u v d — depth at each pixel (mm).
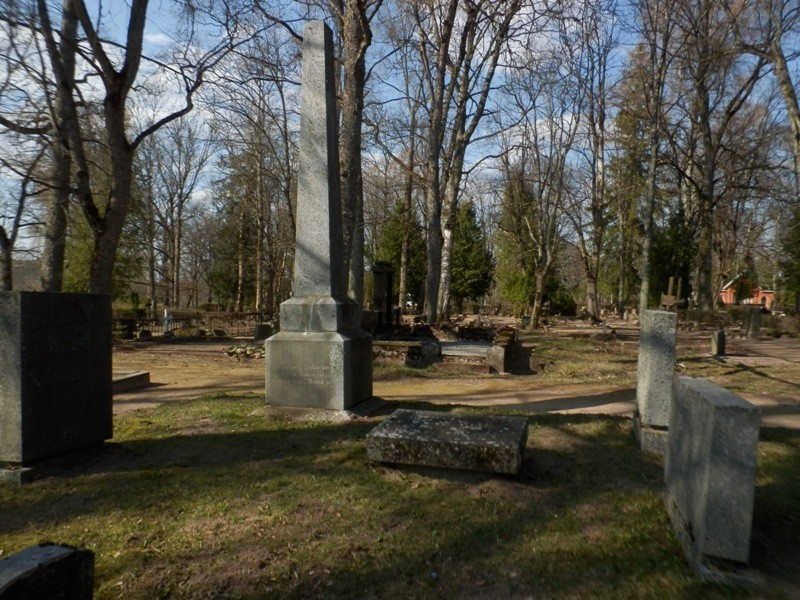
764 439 6910
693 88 34250
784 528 4363
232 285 54125
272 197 43375
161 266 57219
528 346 22719
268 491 5105
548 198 37406
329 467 5648
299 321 7973
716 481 3576
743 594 3404
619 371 15938
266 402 8078
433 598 3598
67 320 5758
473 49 25922
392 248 47656
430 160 24906
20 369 5289
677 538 4164
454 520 4566
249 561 3979
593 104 38000
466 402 10727
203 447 6359
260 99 26375
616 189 41750
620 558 3967
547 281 52594
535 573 3836
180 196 48812
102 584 3721
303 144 8297
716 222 50375
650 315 6293
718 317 33844
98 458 5938
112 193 14484
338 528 4441
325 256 8148
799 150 23812
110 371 6332
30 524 4523
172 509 4785
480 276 55938
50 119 14594
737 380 13469
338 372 7680
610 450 6168
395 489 5141
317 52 8297
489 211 60438
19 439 5309
